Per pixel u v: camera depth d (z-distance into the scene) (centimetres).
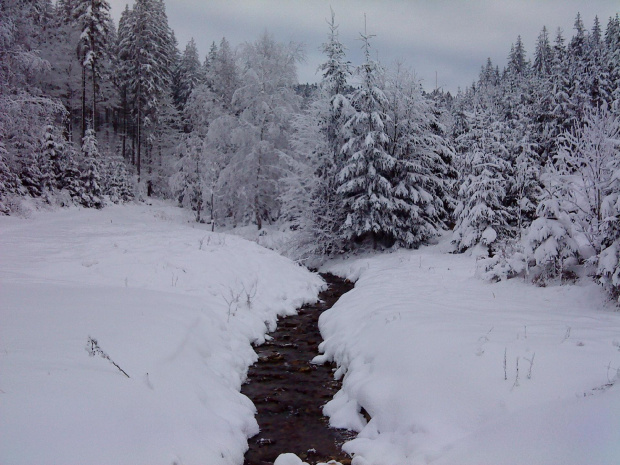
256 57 3250
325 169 2531
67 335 572
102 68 4247
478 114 2189
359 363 764
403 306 980
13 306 671
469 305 1006
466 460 388
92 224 2366
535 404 466
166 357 604
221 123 3409
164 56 4597
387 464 478
